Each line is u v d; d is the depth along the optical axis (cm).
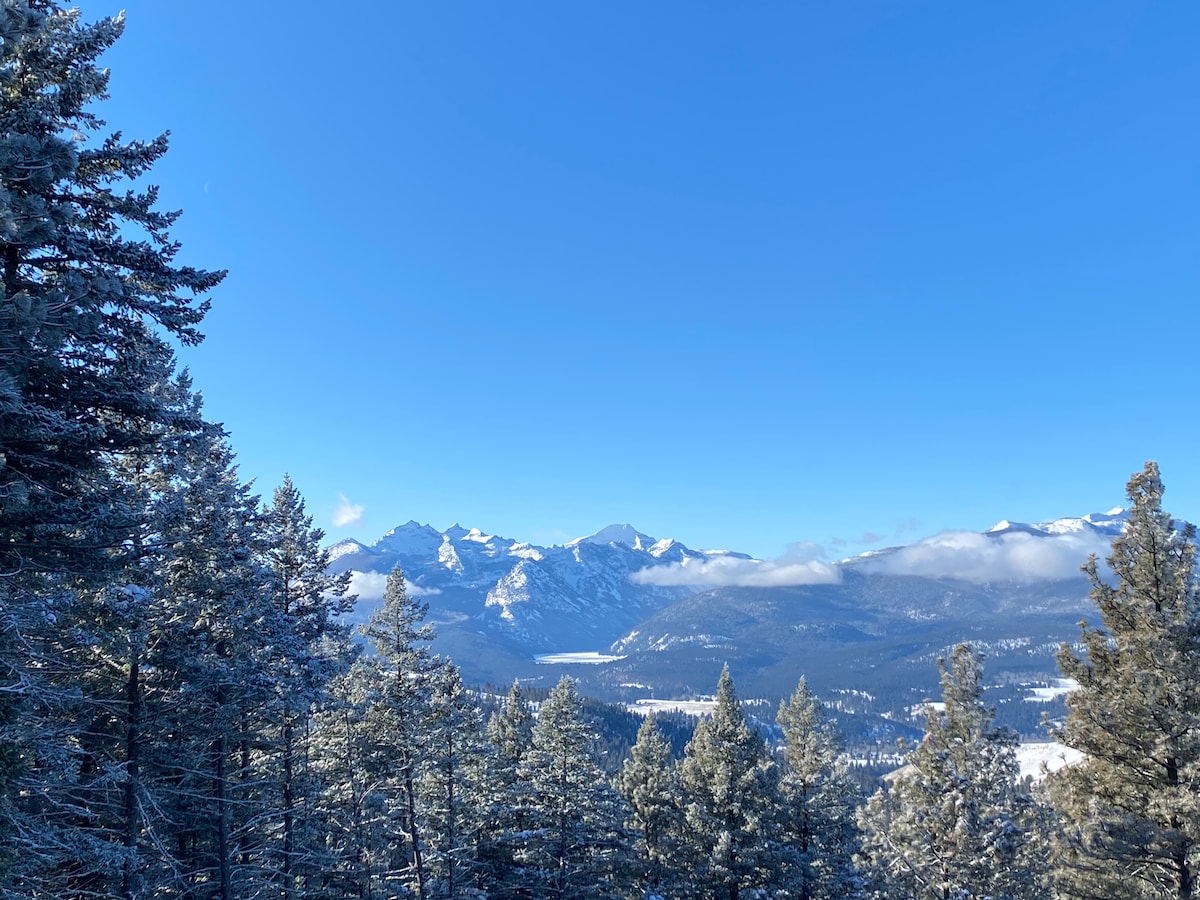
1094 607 1939
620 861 3641
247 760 2420
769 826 3331
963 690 2472
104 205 1240
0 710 1045
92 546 1217
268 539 2431
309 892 2448
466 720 3306
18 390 1001
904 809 2558
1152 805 1669
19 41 1068
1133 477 1858
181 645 1795
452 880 3312
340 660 2683
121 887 1669
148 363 1295
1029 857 2328
